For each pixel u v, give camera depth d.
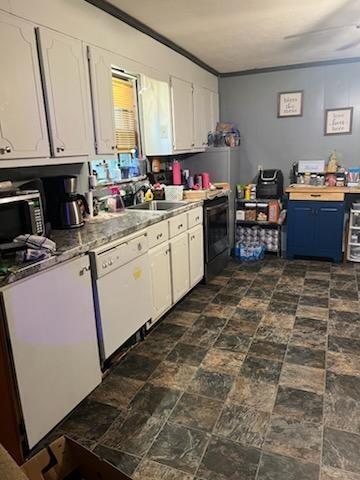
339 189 4.16
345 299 3.32
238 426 1.87
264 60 4.25
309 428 1.83
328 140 4.59
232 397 2.08
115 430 1.87
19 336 1.60
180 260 3.21
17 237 1.83
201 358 2.48
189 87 3.96
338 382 2.18
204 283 3.82
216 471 1.61
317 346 2.57
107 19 2.56
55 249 1.86
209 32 3.20
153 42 3.18
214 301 3.38
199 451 1.72
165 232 2.93
